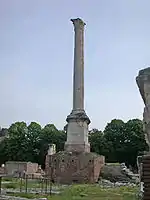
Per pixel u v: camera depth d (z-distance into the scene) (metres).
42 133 96.62
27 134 96.12
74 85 57.38
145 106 11.38
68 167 51.75
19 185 38.47
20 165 63.81
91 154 52.16
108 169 53.59
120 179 51.53
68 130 55.34
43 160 94.12
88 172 50.88
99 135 92.81
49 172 53.03
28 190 33.94
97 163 52.38
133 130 91.50
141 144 89.69
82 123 54.94
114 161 91.56
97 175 52.06
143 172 10.82
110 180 51.69
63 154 52.84
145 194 10.58
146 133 11.34
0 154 97.06
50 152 69.94
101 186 41.09
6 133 117.44
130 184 45.38
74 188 36.53
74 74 57.81
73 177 51.06
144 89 11.30
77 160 51.66
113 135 92.75
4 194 29.25
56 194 30.89
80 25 59.47
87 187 38.53
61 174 51.75
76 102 56.62
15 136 95.81
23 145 94.69
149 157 10.89
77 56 58.28
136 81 11.73
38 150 94.44
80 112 55.78
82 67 58.22
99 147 91.31
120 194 30.83
